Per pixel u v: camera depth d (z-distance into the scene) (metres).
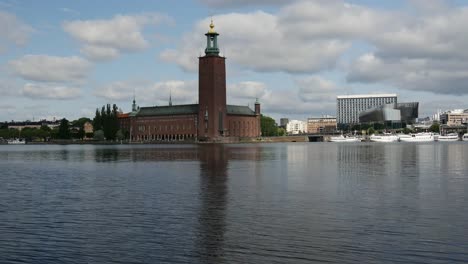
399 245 23.67
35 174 61.59
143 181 50.44
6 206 35.28
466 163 72.62
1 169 71.25
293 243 24.16
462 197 37.19
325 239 24.83
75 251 23.38
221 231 26.58
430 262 21.27
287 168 65.75
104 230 27.27
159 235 25.94
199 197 38.06
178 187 44.47
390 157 91.88
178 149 156.00
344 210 32.12
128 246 24.02
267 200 36.28
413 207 33.03
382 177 52.06
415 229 26.72
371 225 27.73
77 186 47.09
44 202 37.00
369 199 36.53
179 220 29.45
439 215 30.31
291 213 31.20
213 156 103.50
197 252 22.91
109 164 79.19
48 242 24.97
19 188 46.12
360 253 22.53
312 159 87.75
